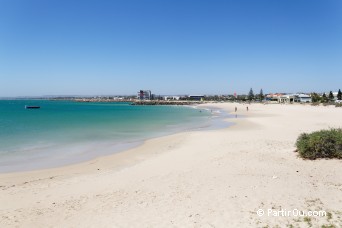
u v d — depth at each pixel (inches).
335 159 556.4
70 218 365.1
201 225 313.1
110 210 380.5
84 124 1817.2
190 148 861.8
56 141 1098.1
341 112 2394.2
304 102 5531.5
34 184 539.8
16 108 4699.8
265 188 406.3
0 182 559.8
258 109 3489.2
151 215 350.6
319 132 618.2
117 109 4608.8
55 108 4894.2
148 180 505.4
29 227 345.7
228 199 376.8
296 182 429.1
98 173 618.8
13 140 1118.4
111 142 1069.8
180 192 422.6
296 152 644.7
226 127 1483.8
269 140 880.9
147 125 1744.6
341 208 331.3
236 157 624.7
